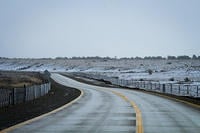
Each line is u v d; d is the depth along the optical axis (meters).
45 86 44.00
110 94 45.81
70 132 15.00
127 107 27.52
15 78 67.56
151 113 22.94
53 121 18.84
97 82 88.44
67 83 82.56
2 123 18.02
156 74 136.62
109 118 20.12
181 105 29.42
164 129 15.78
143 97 40.03
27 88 32.41
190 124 17.50
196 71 156.38
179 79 92.94
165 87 47.88
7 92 26.61
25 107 26.66
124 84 71.75
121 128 16.09
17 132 15.03
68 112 23.69
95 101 34.03
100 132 14.93
